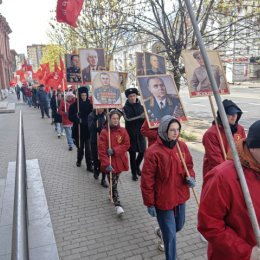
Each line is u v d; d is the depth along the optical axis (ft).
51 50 83.05
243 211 6.13
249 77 127.54
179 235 14.17
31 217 15.89
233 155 6.02
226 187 6.17
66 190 20.61
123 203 17.99
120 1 35.35
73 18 17.25
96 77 18.49
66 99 31.68
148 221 15.65
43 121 56.80
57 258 12.42
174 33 32.17
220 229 6.31
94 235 14.56
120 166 17.13
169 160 10.99
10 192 18.31
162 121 11.18
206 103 69.77
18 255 4.80
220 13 31.27
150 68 18.95
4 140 39.19
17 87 122.42
